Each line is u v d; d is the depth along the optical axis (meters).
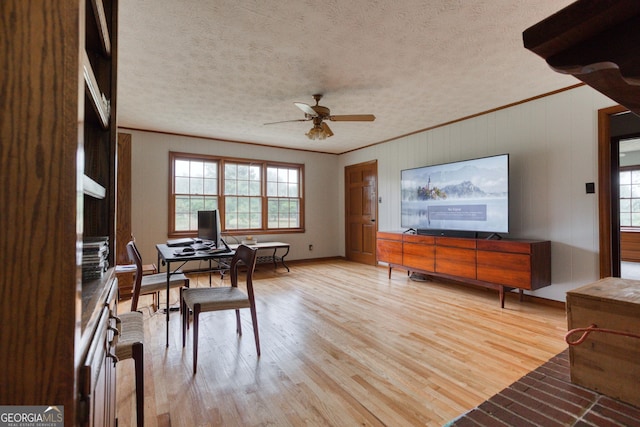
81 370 0.58
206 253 2.75
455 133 4.56
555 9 2.05
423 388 1.93
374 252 6.14
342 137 5.54
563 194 3.46
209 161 5.62
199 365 2.22
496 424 1.02
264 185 6.15
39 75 0.51
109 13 1.39
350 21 2.18
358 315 3.26
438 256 4.17
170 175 5.21
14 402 0.50
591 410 1.08
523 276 3.30
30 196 0.50
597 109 3.22
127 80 3.15
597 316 1.19
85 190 0.89
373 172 6.11
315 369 2.16
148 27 2.25
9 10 0.51
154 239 5.07
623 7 0.46
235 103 3.80
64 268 0.52
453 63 2.80
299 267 6.00
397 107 3.94
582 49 0.53
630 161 6.79
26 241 0.50
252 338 2.69
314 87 3.32
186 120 4.49
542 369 1.35
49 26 0.52
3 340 0.50
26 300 0.50
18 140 0.50
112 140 1.40
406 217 5.00
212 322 3.07
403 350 2.44
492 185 3.83
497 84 3.26
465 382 1.99
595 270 3.23
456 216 4.24
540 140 3.63
